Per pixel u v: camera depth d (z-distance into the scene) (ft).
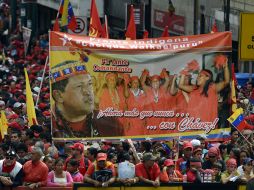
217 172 86.58
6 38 288.30
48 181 84.64
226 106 94.43
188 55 93.40
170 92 93.66
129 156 87.10
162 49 93.15
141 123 93.61
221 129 94.73
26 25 276.62
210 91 93.97
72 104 92.38
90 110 92.68
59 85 92.02
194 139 94.53
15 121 113.70
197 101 93.97
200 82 93.76
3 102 134.41
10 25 307.37
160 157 89.97
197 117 94.12
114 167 84.84
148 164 83.76
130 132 93.50
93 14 107.04
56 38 91.50
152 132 93.86
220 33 93.61
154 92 93.40
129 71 92.94
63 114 92.43
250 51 126.41
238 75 169.27
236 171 87.30
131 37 105.50
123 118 93.25
